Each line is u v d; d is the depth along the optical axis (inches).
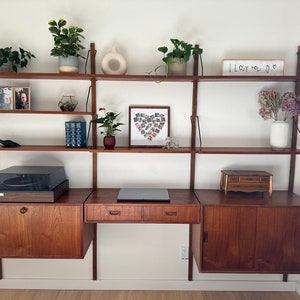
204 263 72.4
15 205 69.7
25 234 70.7
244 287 86.4
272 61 76.1
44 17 79.0
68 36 71.5
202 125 82.7
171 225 85.2
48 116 81.9
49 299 81.8
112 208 70.5
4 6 78.4
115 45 79.9
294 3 79.2
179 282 86.4
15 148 72.9
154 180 84.4
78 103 81.4
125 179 84.4
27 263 85.7
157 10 79.4
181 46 74.4
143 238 85.4
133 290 86.3
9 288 85.9
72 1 78.7
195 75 77.7
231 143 83.0
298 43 80.3
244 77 72.0
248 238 71.8
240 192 80.9
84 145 77.7
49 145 82.5
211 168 84.1
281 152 73.6
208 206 70.9
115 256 85.9
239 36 80.1
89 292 85.0
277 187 85.0
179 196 77.0
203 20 79.7
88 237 76.7
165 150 73.9
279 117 82.4
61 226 70.6
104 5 79.0
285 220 71.4
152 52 80.4
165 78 72.7
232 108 82.2
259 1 79.2
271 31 80.0
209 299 82.9
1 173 70.8
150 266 86.4
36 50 79.7
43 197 70.1
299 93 78.7
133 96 81.4
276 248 72.1
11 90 75.3
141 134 82.0
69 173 83.9
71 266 85.9
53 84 80.8
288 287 86.3
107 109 81.7
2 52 73.8
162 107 81.3
